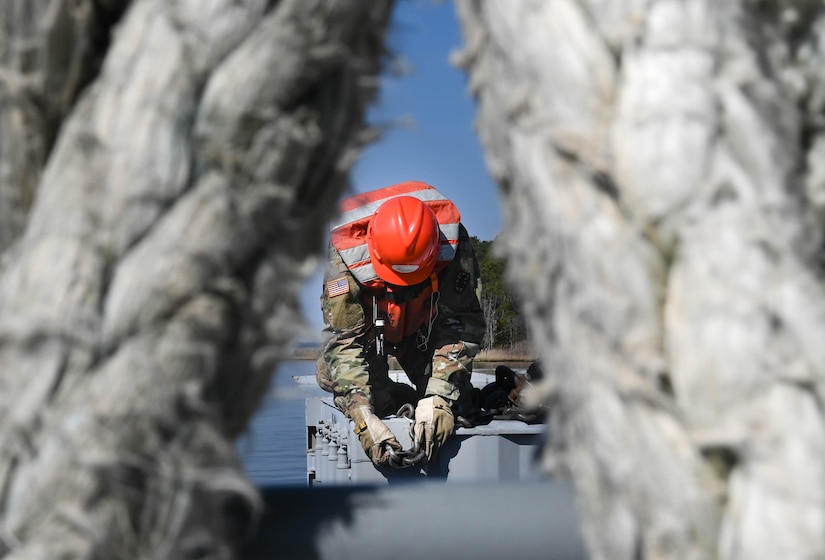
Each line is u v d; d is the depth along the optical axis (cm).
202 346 88
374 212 610
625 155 79
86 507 84
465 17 95
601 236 80
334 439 647
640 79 80
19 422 84
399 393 664
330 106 94
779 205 78
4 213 95
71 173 90
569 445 89
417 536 124
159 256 87
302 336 98
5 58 94
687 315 77
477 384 768
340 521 124
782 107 82
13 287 87
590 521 87
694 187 77
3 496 84
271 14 90
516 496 127
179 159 88
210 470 90
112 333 86
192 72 88
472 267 616
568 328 84
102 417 84
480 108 96
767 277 77
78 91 95
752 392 75
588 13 83
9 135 94
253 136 89
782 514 74
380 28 99
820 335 76
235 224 89
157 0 92
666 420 78
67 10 93
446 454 560
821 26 84
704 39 80
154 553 86
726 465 77
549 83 82
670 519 77
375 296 612
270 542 121
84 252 87
